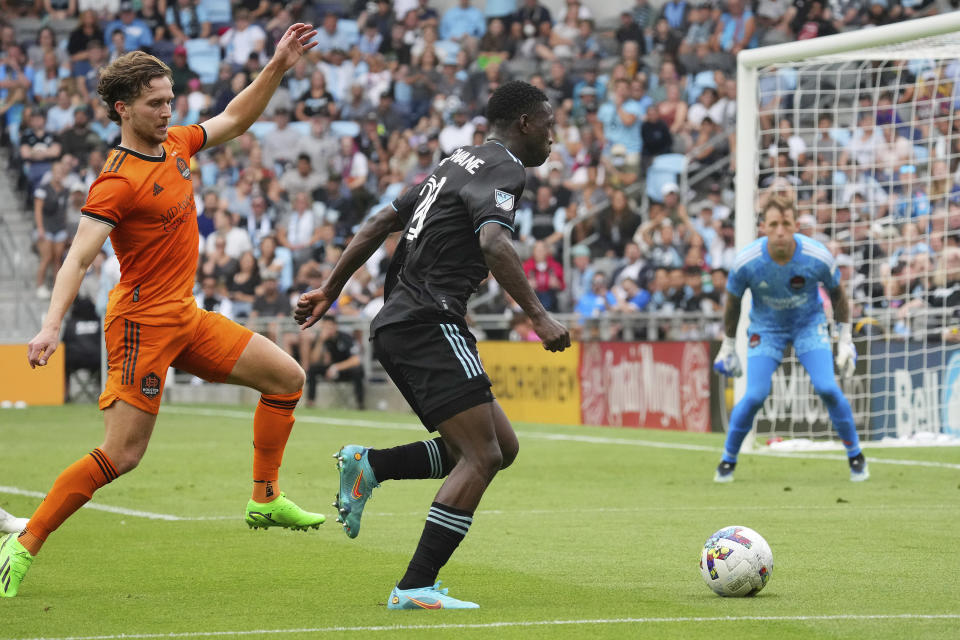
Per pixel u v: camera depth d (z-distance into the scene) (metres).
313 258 79.12
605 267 74.44
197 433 56.59
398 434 55.44
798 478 38.84
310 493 35.12
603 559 23.92
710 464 43.28
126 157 20.20
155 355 20.64
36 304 83.56
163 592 20.53
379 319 18.98
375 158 86.06
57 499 20.28
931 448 49.34
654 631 16.94
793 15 81.81
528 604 19.22
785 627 17.23
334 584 21.31
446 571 22.58
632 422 59.41
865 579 21.39
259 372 21.77
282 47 22.33
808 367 37.59
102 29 96.12
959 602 19.23
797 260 36.41
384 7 94.31
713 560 19.75
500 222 17.75
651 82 83.94
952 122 67.50
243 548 25.66
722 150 77.81
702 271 67.81
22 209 88.69
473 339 18.89
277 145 84.94
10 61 93.75
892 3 80.56
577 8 90.81
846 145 72.81
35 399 75.81
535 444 50.97
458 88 89.12
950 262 58.69
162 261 20.61
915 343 51.38
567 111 83.81
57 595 20.27
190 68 95.19
